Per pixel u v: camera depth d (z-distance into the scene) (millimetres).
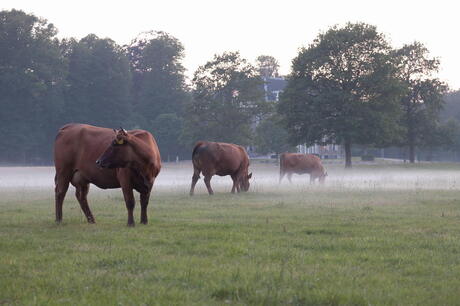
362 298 5840
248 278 6703
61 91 99000
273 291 6055
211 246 9008
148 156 11852
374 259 8008
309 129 60406
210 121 84375
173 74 116562
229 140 83938
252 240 9703
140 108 113250
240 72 84125
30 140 93188
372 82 59562
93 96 105625
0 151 92312
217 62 84188
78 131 12727
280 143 87062
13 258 8047
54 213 14898
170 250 8711
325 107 60469
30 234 10594
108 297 5891
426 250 8773
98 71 105375
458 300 5879
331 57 61625
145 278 6762
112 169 12203
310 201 19000
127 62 109188
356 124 58094
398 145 76125
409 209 15797
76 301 5781
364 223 12297
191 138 86000
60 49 102125
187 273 6977
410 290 6273
